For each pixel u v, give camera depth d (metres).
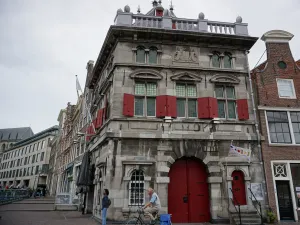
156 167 12.88
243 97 14.90
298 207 13.52
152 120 13.55
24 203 24.97
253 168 13.71
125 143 13.02
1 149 94.50
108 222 11.74
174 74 14.46
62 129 47.41
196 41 15.23
